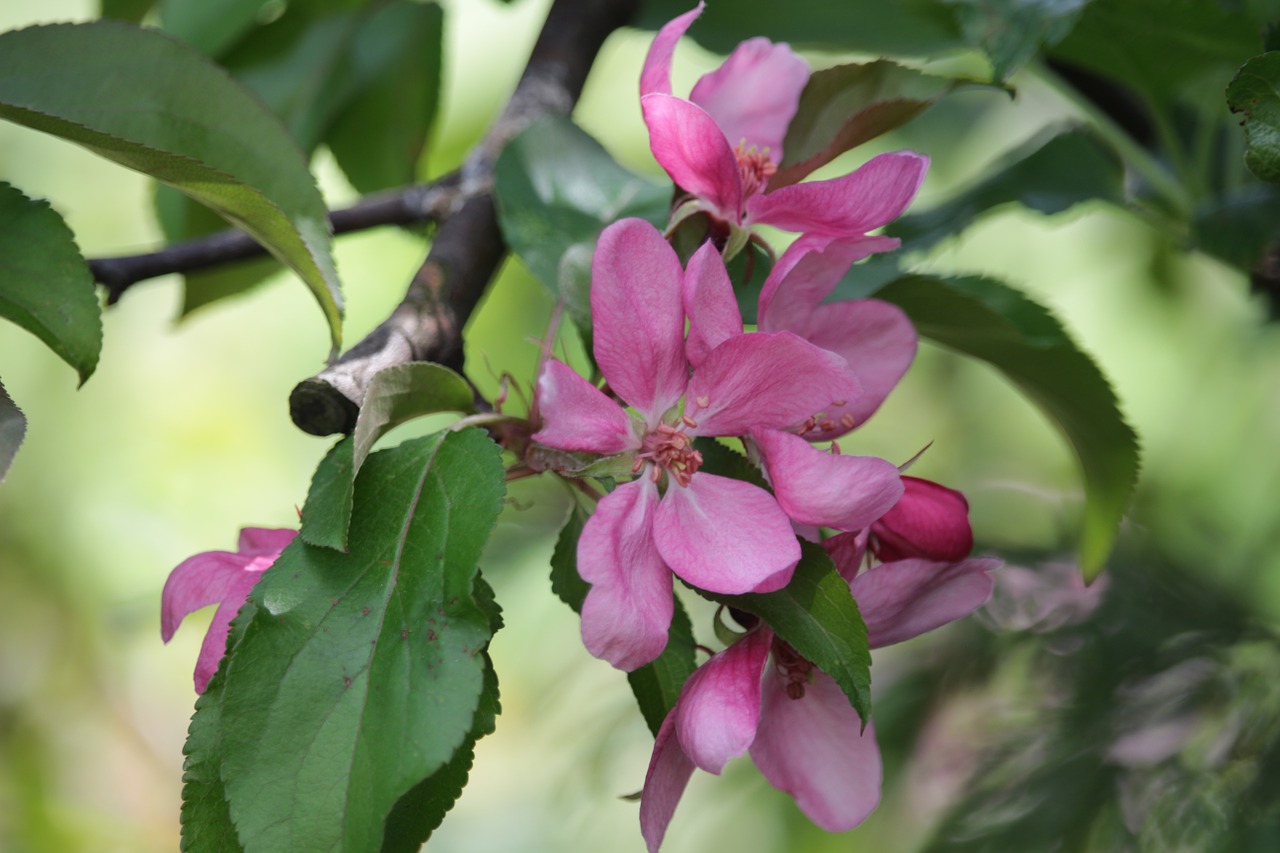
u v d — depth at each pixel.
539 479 0.65
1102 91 0.55
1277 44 0.47
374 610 0.42
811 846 0.66
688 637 0.44
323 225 0.46
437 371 0.43
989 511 0.65
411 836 0.43
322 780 0.41
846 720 0.45
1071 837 0.53
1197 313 0.77
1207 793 0.53
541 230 0.48
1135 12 0.50
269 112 0.46
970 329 0.48
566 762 0.72
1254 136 0.44
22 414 0.43
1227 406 0.74
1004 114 0.81
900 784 0.57
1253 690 0.54
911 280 0.47
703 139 0.44
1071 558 0.56
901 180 0.43
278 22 0.56
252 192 0.44
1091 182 0.54
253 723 0.42
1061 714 0.55
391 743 0.41
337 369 0.43
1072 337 0.49
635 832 0.75
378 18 0.57
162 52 0.46
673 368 0.43
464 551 0.42
